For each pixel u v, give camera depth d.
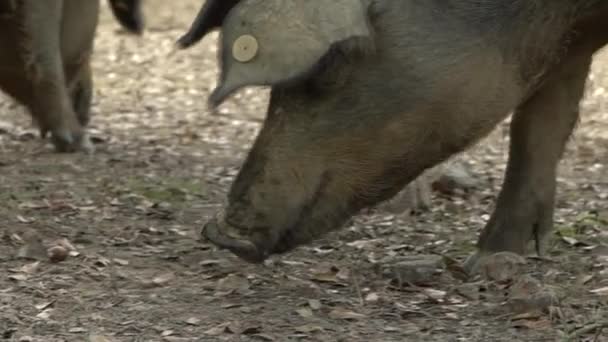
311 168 14.75
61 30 26.92
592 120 30.81
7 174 24.25
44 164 25.33
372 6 14.61
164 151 27.27
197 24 15.00
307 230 14.89
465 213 21.83
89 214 21.22
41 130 26.58
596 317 15.27
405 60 14.63
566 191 23.73
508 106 15.25
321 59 13.80
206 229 14.91
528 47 15.27
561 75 17.14
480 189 23.73
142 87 35.41
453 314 15.71
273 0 14.00
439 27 14.77
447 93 14.77
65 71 27.59
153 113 32.00
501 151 27.44
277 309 15.92
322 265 17.98
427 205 21.83
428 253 18.81
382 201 15.20
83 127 28.53
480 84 14.91
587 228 20.42
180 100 33.81
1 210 21.14
